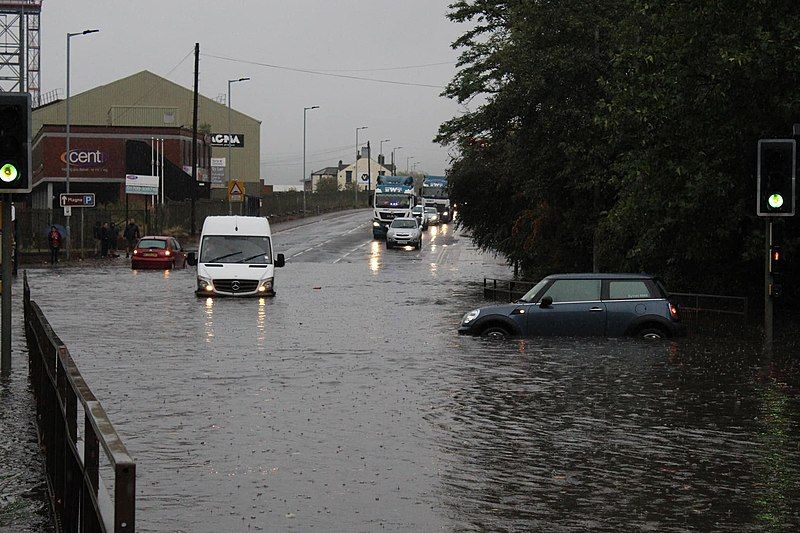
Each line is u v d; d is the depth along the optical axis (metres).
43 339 13.98
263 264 42.47
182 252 64.44
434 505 10.73
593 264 43.41
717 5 28.62
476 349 24.27
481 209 55.59
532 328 26.52
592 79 40.16
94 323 31.06
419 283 51.69
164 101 146.25
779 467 12.52
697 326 30.69
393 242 82.50
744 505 10.77
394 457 13.01
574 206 43.44
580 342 25.47
